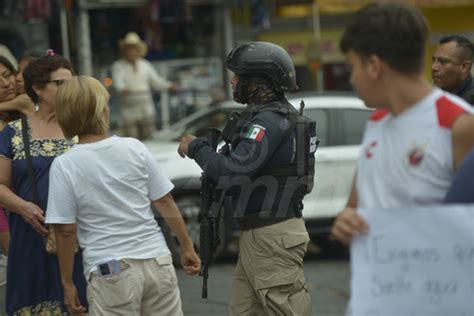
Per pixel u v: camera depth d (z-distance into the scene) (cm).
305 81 2427
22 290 716
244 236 688
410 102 418
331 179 1367
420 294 404
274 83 677
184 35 2306
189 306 1112
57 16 2034
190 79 2302
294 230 682
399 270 407
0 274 824
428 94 419
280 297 684
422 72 422
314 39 2397
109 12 2208
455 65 851
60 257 643
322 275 1284
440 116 412
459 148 408
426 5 2212
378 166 427
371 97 426
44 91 713
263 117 662
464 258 398
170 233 1266
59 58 724
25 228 712
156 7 2202
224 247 1298
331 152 1370
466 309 400
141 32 2244
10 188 716
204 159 669
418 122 416
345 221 413
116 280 625
